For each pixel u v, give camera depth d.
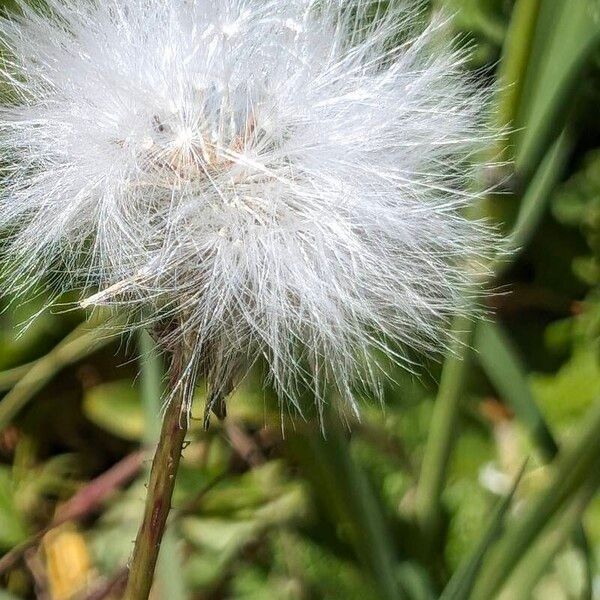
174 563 0.10
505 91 0.09
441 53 0.08
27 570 0.13
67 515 0.12
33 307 0.13
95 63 0.08
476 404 0.13
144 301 0.07
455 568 0.12
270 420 0.11
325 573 0.12
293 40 0.08
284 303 0.07
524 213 0.10
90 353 0.13
